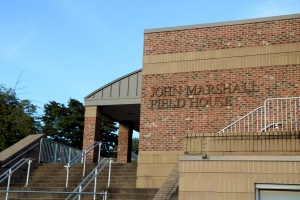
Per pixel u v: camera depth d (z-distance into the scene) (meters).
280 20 14.79
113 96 18.98
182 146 15.02
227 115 14.68
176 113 15.36
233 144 9.33
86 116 19.34
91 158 18.66
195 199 8.98
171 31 16.11
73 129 39.66
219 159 9.02
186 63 15.62
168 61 15.88
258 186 8.73
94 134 19.02
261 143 9.11
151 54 16.20
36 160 17.98
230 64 15.03
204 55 15.44
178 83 15.57
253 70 14.72
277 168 8.64
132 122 23.12
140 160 15.42
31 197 14.10
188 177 9.15
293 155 8.77
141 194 12.98
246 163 8.86
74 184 15.34
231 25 15.34
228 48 15.19
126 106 19.31
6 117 28.89
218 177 8.96
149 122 15.66
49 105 41.09
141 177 15.23
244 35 15.10
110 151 40.94
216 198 8.87
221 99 14.87
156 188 13.93
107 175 16.22
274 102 14.20
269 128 13.80
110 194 13.19
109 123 41.03
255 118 14.35
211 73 15.21
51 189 14.63
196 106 15.14
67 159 20.61
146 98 15.89
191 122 15.09
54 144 19.59
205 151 9.52
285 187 8.55
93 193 11.63
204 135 9.62
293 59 14.35
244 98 14.61
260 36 14.91
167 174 14.98
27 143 17.62
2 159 15.88
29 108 33.97
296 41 14.45
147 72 16.08
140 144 15.59
